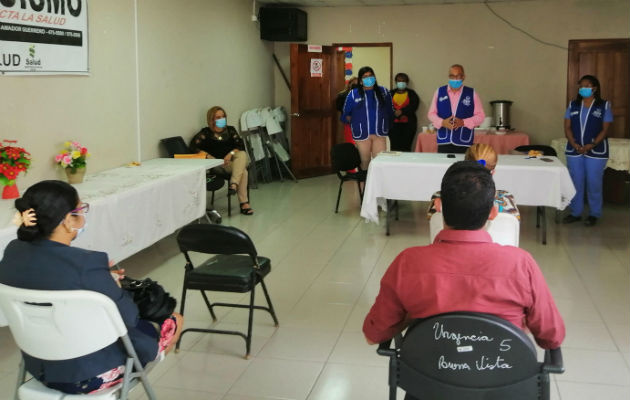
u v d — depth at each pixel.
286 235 6.10
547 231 6.13
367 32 9.71
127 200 4.26
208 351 3.50
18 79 4.34
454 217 1.79
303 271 4.96
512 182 5.46
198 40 7.30
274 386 3.10
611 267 4.96
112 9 5.45
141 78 6.00
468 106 6.29
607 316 3.94
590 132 6.18
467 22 9.38
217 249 3.31
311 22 9.84
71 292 1.91
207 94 7.60
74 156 4.54
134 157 5.91
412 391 1.78
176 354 3.46
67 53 4.81
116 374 2.09
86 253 2.00
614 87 8.95
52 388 2.08
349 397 2.98
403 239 5.91
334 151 6.90
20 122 4.37
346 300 4.31
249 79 9.03
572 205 6.44
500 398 1.72
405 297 1.80
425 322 1.69
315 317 4.00
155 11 6.24
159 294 2.25
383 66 11.39
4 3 4.15
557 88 9.21
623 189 7.39
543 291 1.76
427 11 9.48
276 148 9.35
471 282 1.75
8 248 2.04
